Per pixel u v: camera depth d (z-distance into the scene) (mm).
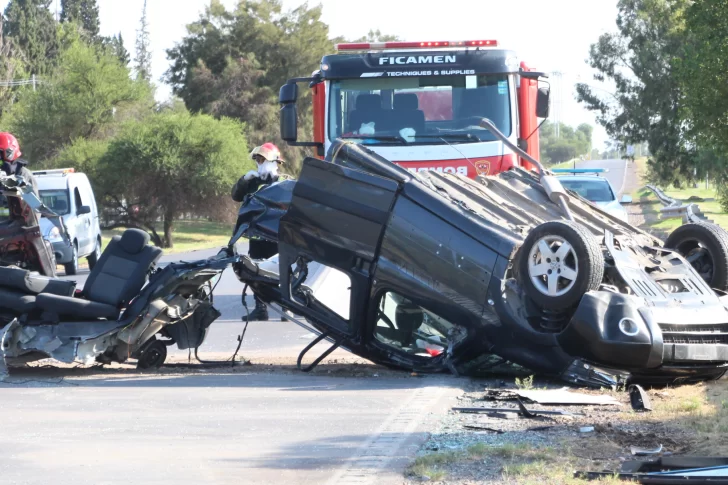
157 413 15539
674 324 17203
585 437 13273
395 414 15180
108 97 118250
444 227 18688
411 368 19797
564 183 44688
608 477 10820
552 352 17656
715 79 62156
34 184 23609
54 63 184125
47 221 49406
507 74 28328
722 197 111812
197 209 105375
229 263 20922
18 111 123750
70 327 19547
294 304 20656
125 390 17828
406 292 19078
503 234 18297
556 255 17328
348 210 19734
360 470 11727
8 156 23062
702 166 116125
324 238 20062
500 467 11562
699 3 64438
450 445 12898
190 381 18984
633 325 16734
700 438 13094
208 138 103062
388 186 19328
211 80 159625
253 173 28766
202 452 12836
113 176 101438
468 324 18516
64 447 13164
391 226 19203
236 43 166500
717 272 19688
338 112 28453
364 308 19766
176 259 63625
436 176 20531
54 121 117500
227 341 26906
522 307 18062
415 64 28328
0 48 156250
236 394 17312
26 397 17094
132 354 20641
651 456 12078
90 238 55562
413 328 21031
